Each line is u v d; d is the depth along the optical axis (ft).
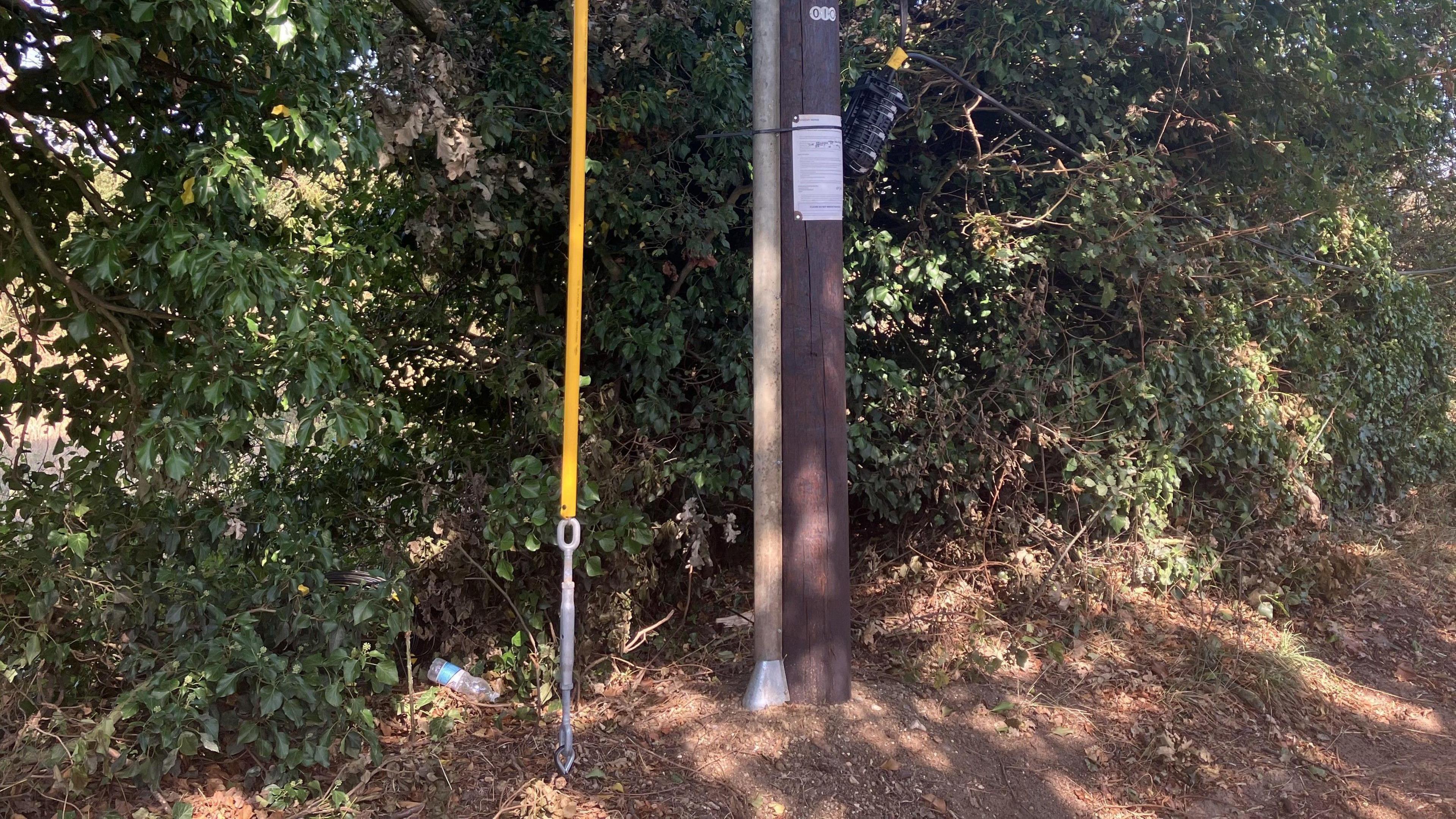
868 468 16.87
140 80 11.22
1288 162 19.16
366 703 12.90
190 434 9.64
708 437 15.83
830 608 12.61
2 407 11.90
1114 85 18.26
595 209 14.96
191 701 10.08
